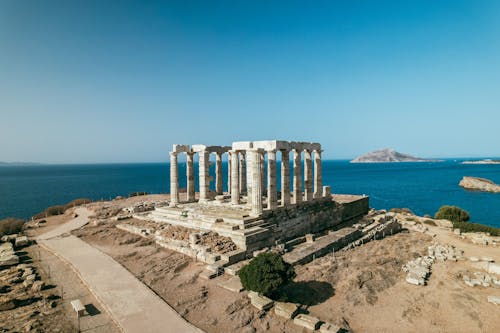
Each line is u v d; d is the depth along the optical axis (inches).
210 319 810.2
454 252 1491.1
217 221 1408.7
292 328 796.0
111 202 2514.8
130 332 729.6
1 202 4360.2
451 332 860.0
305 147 1710.1
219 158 1998.0
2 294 911.7
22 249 1366.9
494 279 1157.7
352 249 1482.5
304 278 1090.1
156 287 978.1
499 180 6904.5
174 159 1838.1
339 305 946.1
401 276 1200.2
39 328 743.1
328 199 1929.1
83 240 1465.3
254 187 1434.5
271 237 1344.7
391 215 2172.7
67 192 5585.6
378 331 848.3
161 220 1664.6
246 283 914.7
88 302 889.5
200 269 1098.1
